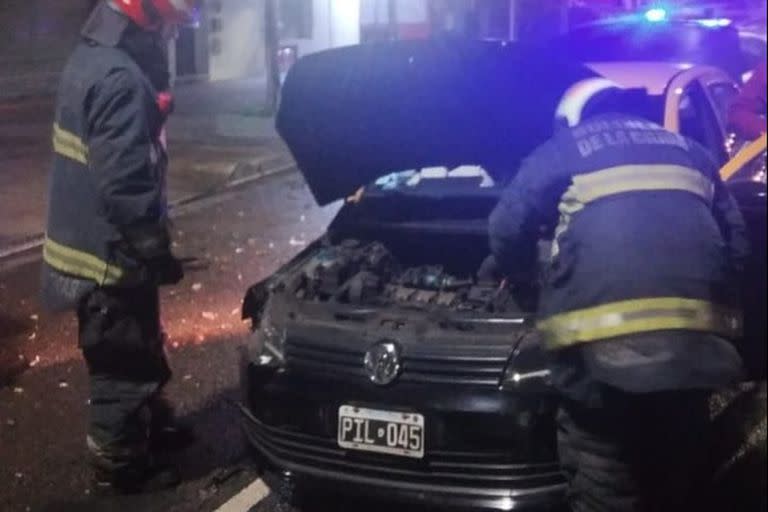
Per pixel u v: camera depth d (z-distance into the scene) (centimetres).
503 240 351
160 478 471
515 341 385
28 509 453
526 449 378
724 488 458
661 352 314
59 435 532
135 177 410
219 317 712
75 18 1739
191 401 572
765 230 505
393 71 449
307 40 1895
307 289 447
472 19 1566
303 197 1116
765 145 522
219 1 1927
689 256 323
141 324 443
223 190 1154
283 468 407
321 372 402
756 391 535
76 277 432
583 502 351
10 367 621
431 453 385
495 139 493
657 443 345
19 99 1650
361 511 447
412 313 411
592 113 364
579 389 334
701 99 544
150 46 428
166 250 424
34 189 1073
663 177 331
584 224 328
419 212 532
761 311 512
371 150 494
